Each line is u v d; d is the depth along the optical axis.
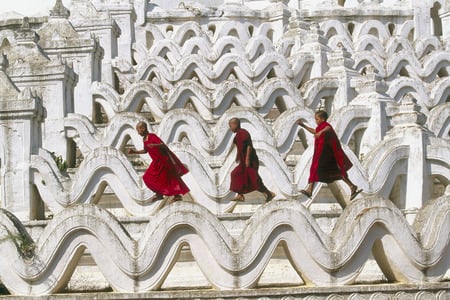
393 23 39.53
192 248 20.17
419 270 20.92
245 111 26.97
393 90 31.64
